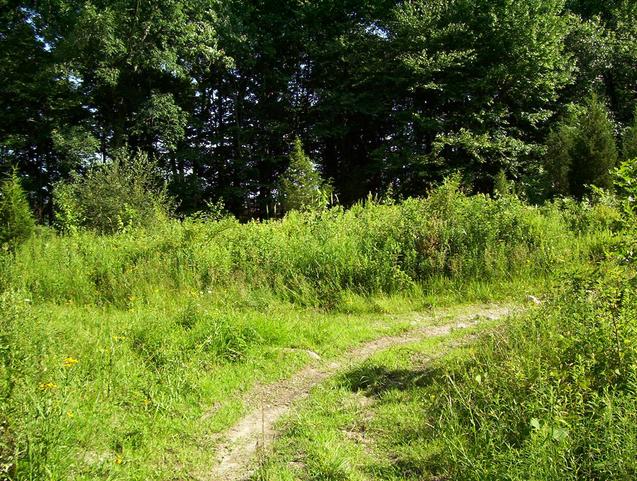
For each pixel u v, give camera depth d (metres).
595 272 4.98
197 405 5.14
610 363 4.08
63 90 26.69
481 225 11.05
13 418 3.54
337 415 4.82
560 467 3.12
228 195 29.94
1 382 4.17
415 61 26.42
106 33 23.36
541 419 3.54
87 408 4.58
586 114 23.22
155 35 26.02
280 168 32.78
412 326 8.01
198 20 27.59
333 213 12.57
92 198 16.69
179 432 4.61
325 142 33.97
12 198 13.18
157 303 8.89
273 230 11.88
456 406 4.50
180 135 27.69
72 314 7.97
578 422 3.47
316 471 3.82
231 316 7.13
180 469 4.02
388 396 5.16
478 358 5.37
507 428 3.72
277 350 6.61
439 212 11.38
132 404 4.92
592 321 4.66
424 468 3.80
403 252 10.57
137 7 24.56
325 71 31.80
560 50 27.44
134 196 17.05
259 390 5.61
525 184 23.34
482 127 26.27
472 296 9.54
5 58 25.81
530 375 4.24
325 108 29.92
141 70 27.25
